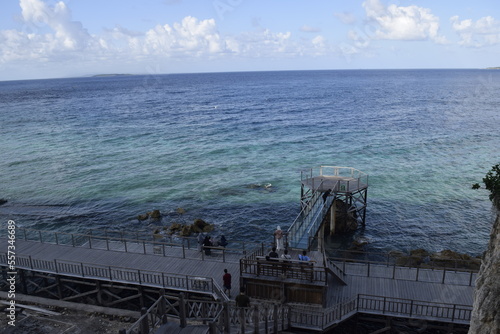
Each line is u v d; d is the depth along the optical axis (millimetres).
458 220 38750
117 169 56844
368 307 20047
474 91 183375
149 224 38594
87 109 130250
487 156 60062
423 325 19609
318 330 18328
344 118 101062
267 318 17672
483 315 12562
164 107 134375
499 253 12617
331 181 37125
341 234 36562
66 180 52281
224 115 111188
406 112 110188
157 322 14609
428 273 23469
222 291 20594
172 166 57969
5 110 131625
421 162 57719
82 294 24219
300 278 20000
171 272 23828
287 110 120250
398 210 41312
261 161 59812
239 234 36344
